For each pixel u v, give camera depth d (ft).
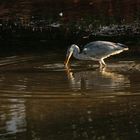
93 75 51.08
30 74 52.03
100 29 76.74
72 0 88.99
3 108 41.29
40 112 40.04
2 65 57.21
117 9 84.17
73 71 53.26
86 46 57.41
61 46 69.72
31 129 36.76
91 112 39.60
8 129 37.01
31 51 66.18
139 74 51.01
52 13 83.30
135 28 76.23
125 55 61.36
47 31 76.59
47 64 57.47
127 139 34.35
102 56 55.93
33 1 89.35
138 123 37.04
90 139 34.58
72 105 41.29
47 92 44.80
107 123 37.27
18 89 46.01
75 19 80.48
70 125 37.19
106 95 43.50
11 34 75.61
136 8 84.07
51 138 35.01
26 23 79.41
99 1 88.33
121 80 48.52
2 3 87.97
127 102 41.52
